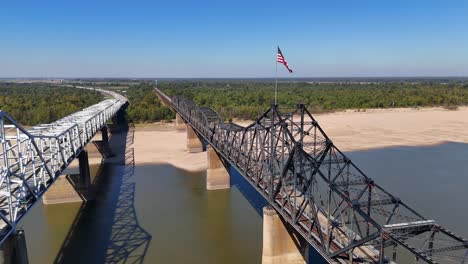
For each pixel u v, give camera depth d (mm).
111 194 53969
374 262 23031
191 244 38656
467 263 31203
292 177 31688
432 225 19922
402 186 56344
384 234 18922
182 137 96000
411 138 95500
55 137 33094
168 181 60156
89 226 43062
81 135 47625
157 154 77375
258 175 34500
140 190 55688
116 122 102375
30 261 35500
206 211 47438
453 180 59594
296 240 32594
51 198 49875
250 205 49500
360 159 73812
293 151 27594
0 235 22000
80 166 50375
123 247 37906
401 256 34312
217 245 38500
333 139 93125
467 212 46281
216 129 52750
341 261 23469
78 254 36688
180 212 47156
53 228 42750
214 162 55688
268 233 32156
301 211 27172
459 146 86812
